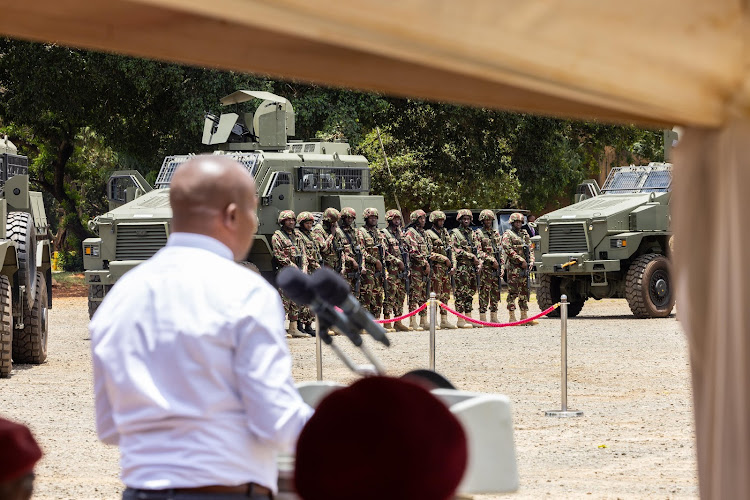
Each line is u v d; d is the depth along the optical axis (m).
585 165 80.62
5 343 21.11
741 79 4.19
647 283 35.78
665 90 4.14
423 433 2.54
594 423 16.41
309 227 30.94
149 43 3.58
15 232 22.08
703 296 4.76
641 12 3.89
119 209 32.41
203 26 3.56
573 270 36.00
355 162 36.38
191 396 4.55
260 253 33.50
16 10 3.39
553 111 4.29
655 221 36.56
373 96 53.69
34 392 19.75
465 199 65.19
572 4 3.73
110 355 4.68
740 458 4.60
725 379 4.63
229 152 35.84
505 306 45.22
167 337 4.58
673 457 13.91
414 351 26.38
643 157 79.81
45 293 24.92
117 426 4.69
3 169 23.69
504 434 4.80
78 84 51.06
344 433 2.55
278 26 3.16
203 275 4.68
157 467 4.54
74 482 12.76
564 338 17.36
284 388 4.55
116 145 55.97
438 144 60.75
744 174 4.41
